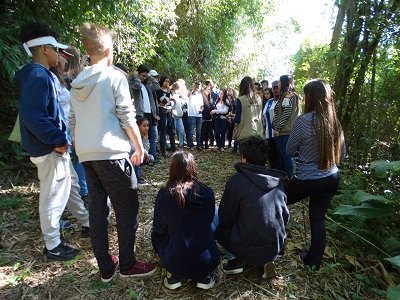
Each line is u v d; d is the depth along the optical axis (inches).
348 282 88.2
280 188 85.4
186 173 78.2
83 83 69.1
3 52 136.8
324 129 83.4
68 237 100.9
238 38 447.5
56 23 173.0
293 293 81.3
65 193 87.7
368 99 177.2
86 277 81.8
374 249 105.5
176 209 76.2
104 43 72.1
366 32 151.8
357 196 100.6
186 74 370.6
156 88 210.1
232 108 272.7
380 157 161.6
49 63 83.0
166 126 222.5
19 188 131.3
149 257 93.3
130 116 71.3
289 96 134.9
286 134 135.3
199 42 403.9
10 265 83.9
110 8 182.7
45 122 74.7
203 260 76.2
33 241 96.0
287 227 116.7
